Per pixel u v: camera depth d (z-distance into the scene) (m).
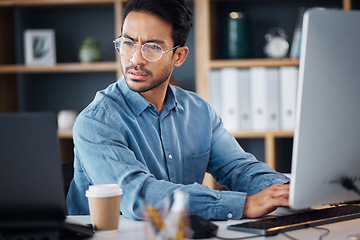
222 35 3.71
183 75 3.73
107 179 1.59
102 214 1.39
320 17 1.24
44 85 3.87
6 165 1.25
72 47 3.82
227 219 1.52
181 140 1.96
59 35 3.82
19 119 1.24
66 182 2.01
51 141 1.25
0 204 1.26
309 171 1.29
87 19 3.80
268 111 3.35
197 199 1.51
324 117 1.28
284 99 3.35
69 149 3.64
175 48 1.78
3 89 3.70
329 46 1.26
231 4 3.70
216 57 3.65
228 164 2.01
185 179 1.97
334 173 1.33
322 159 1.30
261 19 3.68
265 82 3.35
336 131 1.30
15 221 1.28
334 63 1.27
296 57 3.47
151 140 1.86
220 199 1.51
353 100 1.31
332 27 1.26
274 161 3.37
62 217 1.28
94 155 1.63
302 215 1.53
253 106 3.37
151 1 1.71
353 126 1.33
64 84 3.86
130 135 1.77
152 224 1.21
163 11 1.72
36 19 3.82
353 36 1.29
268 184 1.82
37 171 1.25
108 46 3.80
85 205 1.83
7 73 3.74
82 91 3.85
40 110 3.87
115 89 1.85
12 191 1.26
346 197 1.37
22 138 1.24
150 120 1.87
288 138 3.68
